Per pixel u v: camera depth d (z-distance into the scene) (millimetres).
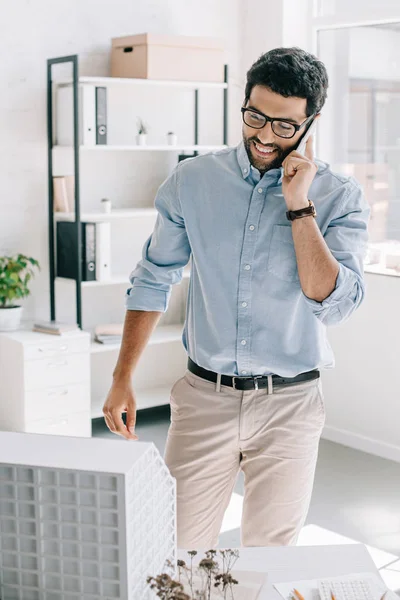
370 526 3502
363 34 4445
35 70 4445
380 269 4383
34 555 1257
